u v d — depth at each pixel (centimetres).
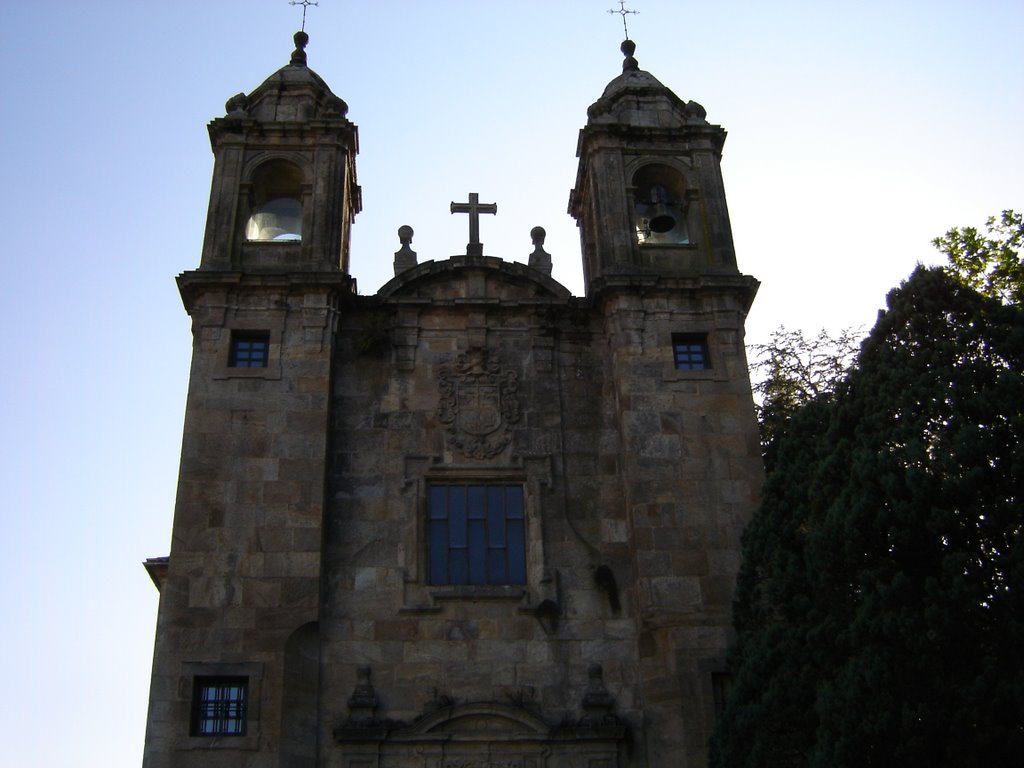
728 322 2725
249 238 2872
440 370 2694
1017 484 1852
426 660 2334
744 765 1997
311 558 2361
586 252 3222
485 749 2234
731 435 2572
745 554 2284
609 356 2744
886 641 1803
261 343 2656
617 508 2552
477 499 2555
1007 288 2616
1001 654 1753
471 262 2836
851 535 1909
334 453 2562
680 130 3067
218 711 2205
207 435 2483
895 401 2055
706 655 2295
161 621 2266
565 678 2338
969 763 1695
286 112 3034
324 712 2267
